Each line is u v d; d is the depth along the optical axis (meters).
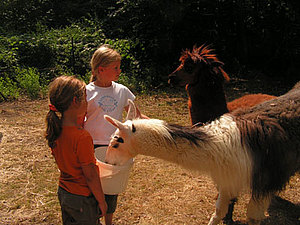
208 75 4.00
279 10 10.05
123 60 10.54
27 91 8.55
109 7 11.75
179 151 2.67
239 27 11.09
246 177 2.69
